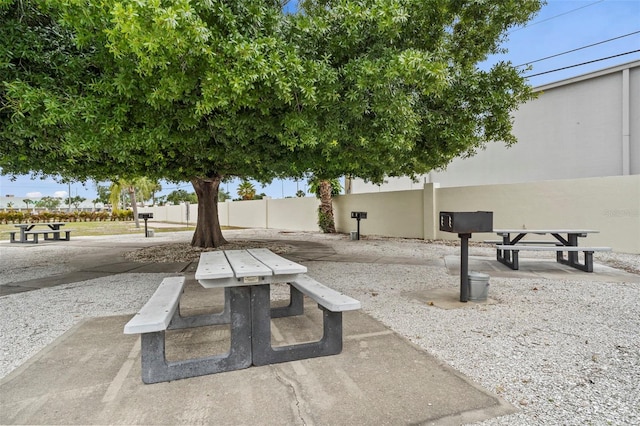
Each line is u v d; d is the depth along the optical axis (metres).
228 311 3.19
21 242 11.20
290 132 3.59
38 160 5.14
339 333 2.52
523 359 2.43
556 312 3.47
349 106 3.53
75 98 3.29
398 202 11.64
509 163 11.48
